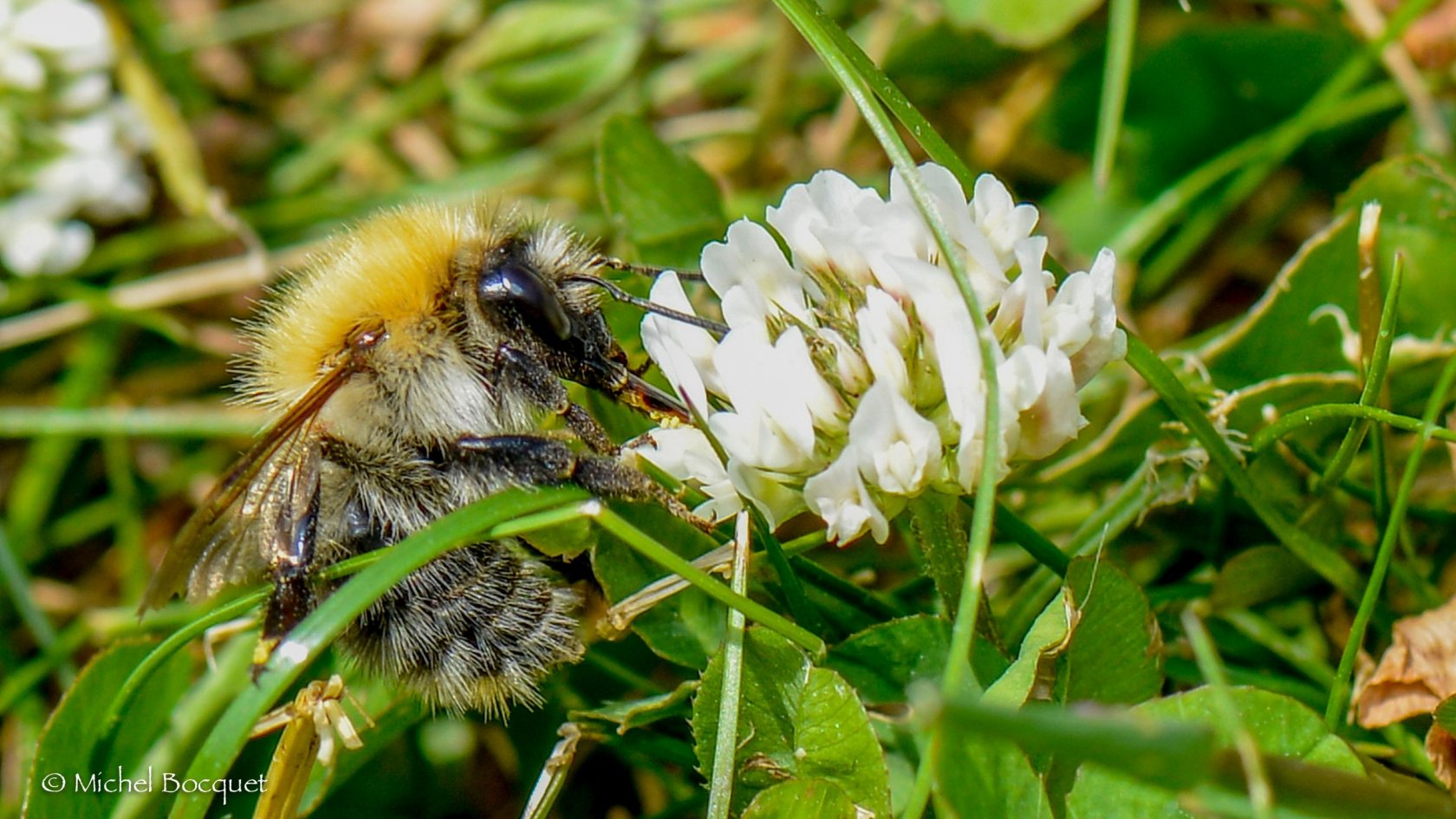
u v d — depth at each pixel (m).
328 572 0.13
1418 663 0.13
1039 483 0.14
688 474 0.12
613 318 0.13
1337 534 0.13
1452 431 0.12
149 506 0.15
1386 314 0.12
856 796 0.12
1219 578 0.13
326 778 0.13
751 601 0.12
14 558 0.14
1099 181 0.14
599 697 0.13
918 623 0.12
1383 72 0.15
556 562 0.13
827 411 0.12
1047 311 0.12
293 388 0.13
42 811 0.13
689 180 0.14
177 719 0.13
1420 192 0.13
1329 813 0.11
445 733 0.14
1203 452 0.13
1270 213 0.15
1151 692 0.12
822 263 0.12
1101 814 0.12
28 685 0.14
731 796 0.12
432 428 0.13
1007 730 0.11
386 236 0.13
